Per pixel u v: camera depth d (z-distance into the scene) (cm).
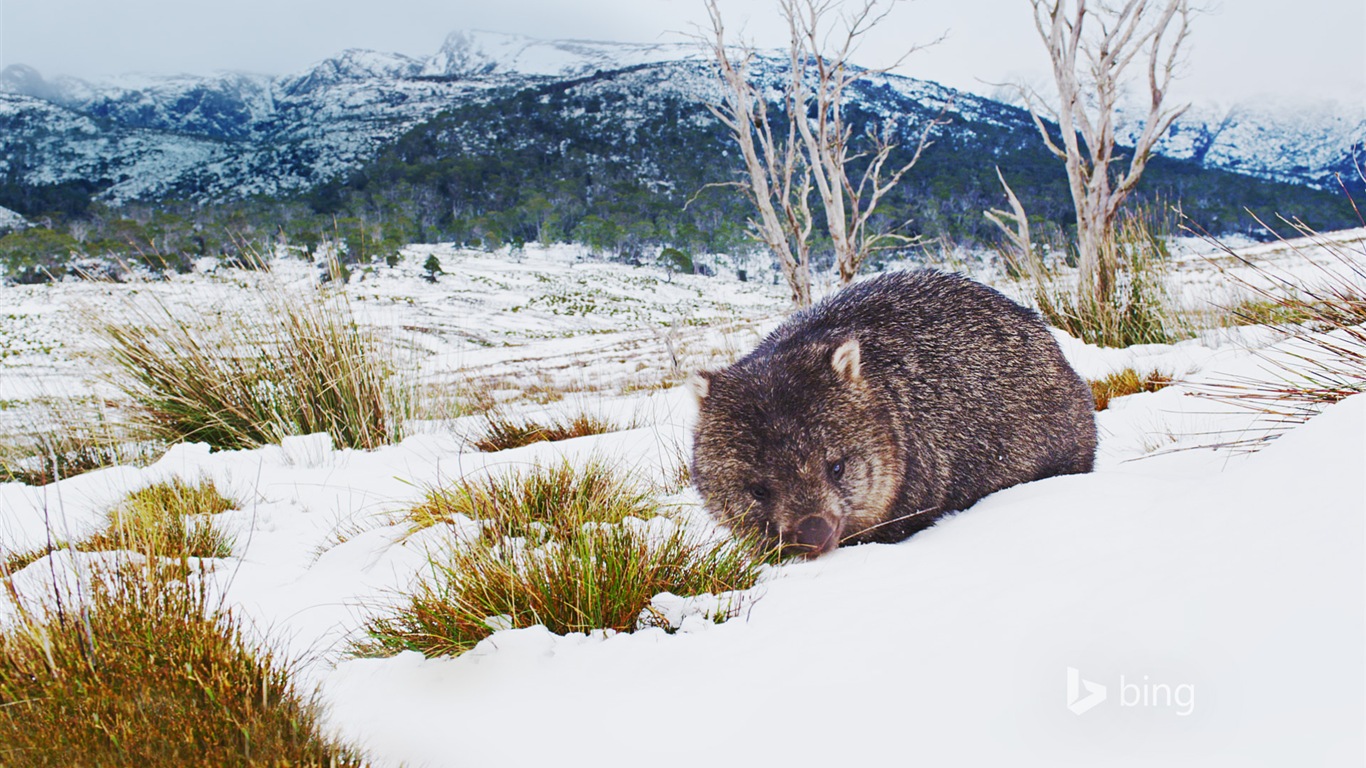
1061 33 970
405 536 385
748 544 333
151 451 692
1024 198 11150
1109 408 571
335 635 285
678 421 676
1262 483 230
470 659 239
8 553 409
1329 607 161
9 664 222
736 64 1234
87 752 190
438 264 8369
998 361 402
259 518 488
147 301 786
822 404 348
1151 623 181
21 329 5322
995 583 233
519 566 288
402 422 744
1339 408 242
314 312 754
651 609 266
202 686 208
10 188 18250
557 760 179
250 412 718
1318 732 132
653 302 7656
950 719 164
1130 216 977
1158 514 247
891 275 448
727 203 11700
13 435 714
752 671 206
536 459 425
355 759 189
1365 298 377
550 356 2795
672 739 179
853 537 368
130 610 238
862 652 205
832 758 160
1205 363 630
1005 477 395
